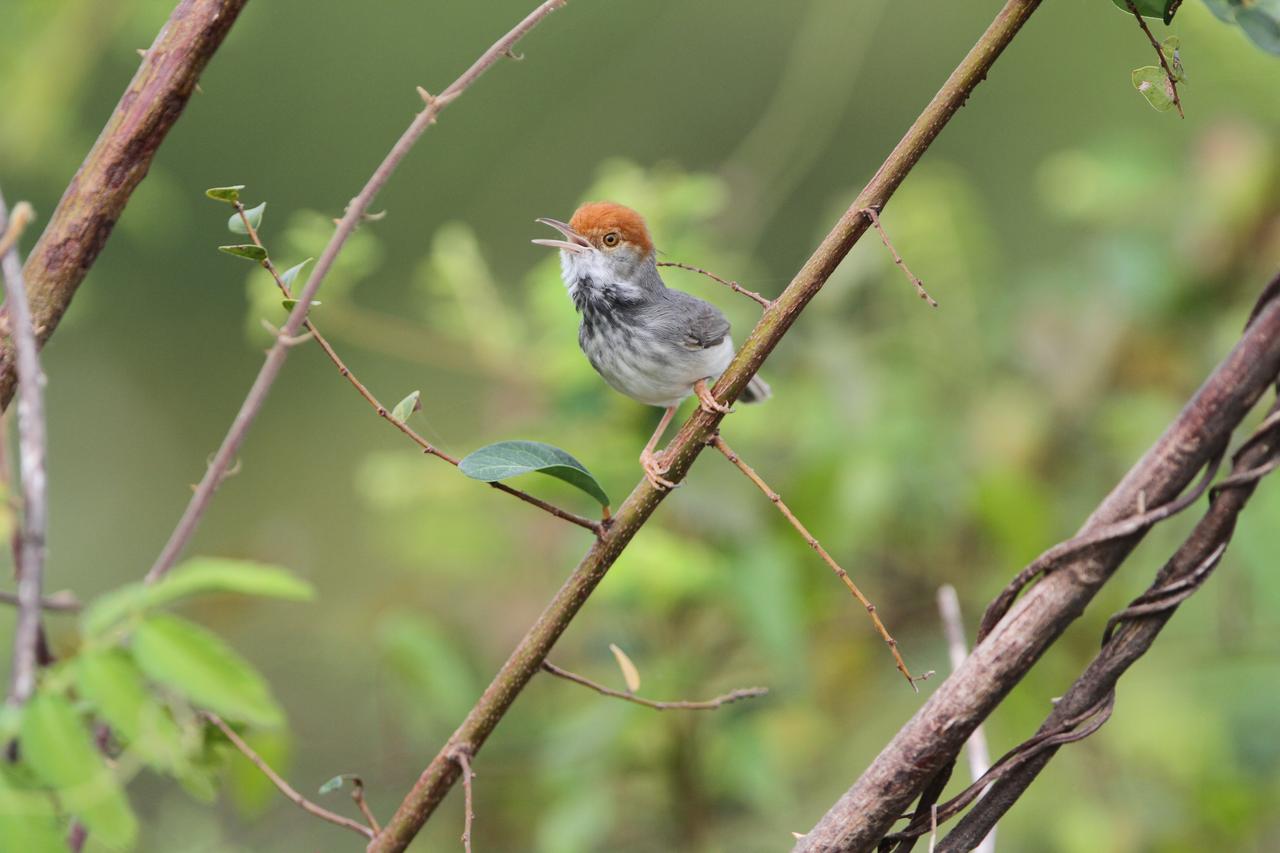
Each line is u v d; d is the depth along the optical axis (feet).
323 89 68.49
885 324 34.76
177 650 11.62
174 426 63.36
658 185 31.63
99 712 12.75
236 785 21.53
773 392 32.48
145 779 30.40
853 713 32.37
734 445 31.42
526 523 31.50
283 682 38.50
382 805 36.68
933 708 14.70
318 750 37.65
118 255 65.46
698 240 32.04
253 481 59.93
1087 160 34.76
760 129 39.73
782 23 65.72
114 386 63.77
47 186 47.06
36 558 11.49
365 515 46.52
